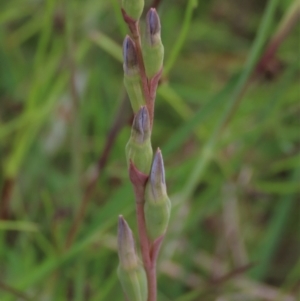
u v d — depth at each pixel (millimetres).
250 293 337
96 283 328
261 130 351
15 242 365
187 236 382
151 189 210
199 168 300
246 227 399
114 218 293
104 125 403
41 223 372
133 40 205
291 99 367
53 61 376
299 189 348
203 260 373
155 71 206
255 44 284
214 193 349
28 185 381
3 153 398
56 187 381
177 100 370
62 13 381
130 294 218
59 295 307
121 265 216
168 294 355
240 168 391
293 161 372
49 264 282
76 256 287
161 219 212
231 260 370
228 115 307
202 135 378
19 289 281
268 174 397
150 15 203
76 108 332
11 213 361
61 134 397
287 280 375
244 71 285
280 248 406
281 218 353
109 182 386
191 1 266
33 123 345
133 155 208
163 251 327
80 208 297
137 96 207
